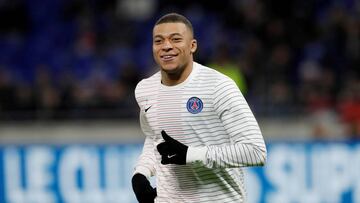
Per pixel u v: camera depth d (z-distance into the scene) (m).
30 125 41.09
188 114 15.45
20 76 57.22
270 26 54.75
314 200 34.31
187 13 61.09
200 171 15.62
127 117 41.03
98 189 35.38
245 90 45.09
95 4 62.78
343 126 38.91
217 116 15.37
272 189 34.38
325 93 42.97
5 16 61.66
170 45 15.30
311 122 38.97
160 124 15.80
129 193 35.19
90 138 39.59
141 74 51.66
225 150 14.98
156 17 61.62
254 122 15.18
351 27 51.62
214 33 57.28
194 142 15.54
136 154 35.28
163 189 16.17
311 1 57.69
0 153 35.97
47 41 60.44
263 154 15.03
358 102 39.53
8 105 42.97
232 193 16.06
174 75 15.60
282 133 39.03
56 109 41.66
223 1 60.84
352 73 47.84
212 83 15.36
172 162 14.97
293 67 50.62
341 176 34.25
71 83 50.00
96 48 58.12
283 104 40.56
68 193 35.56
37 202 35.81
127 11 62.16
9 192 35.97
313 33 54.31
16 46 60.06
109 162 35.31
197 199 15.80
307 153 34.41
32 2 63.94
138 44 58.69
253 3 58.41
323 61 49.78
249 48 50.69
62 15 62.72
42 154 35.78
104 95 44.50
